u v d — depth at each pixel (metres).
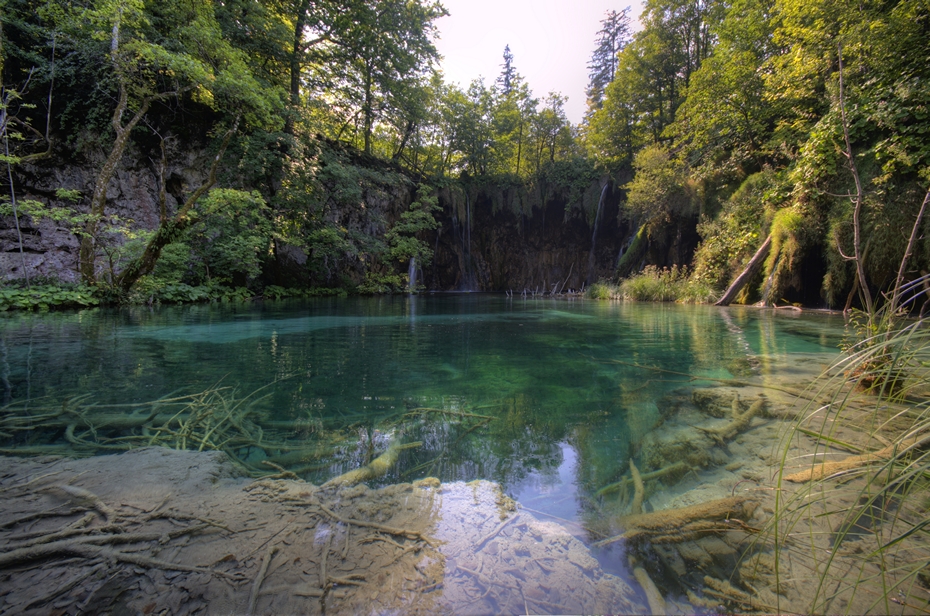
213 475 1.61
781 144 9.85
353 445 1.95
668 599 0.98
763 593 0.99
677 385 2.96
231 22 11.59
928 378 1.61
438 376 3.23
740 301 10.38
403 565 1.10
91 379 2.94
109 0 8.08
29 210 7.86
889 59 7.41
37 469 1.62
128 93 9.30
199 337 4.91
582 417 2.34
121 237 10.33
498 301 13.24
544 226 22.89
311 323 6.53
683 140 14.39
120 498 1.40
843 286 8.23
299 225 14.12
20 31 9.20
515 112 22.19
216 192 9.59
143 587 0.99
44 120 9.64
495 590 1.01
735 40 11.61
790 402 2.47
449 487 1.56
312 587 1.00
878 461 1.47
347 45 15.25
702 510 1.35
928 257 6.91
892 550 1.11
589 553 1.17
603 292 14.69
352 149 16.69
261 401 2.56
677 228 14.50
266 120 10.87
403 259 18.66
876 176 7.61
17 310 7.38
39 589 0.97
